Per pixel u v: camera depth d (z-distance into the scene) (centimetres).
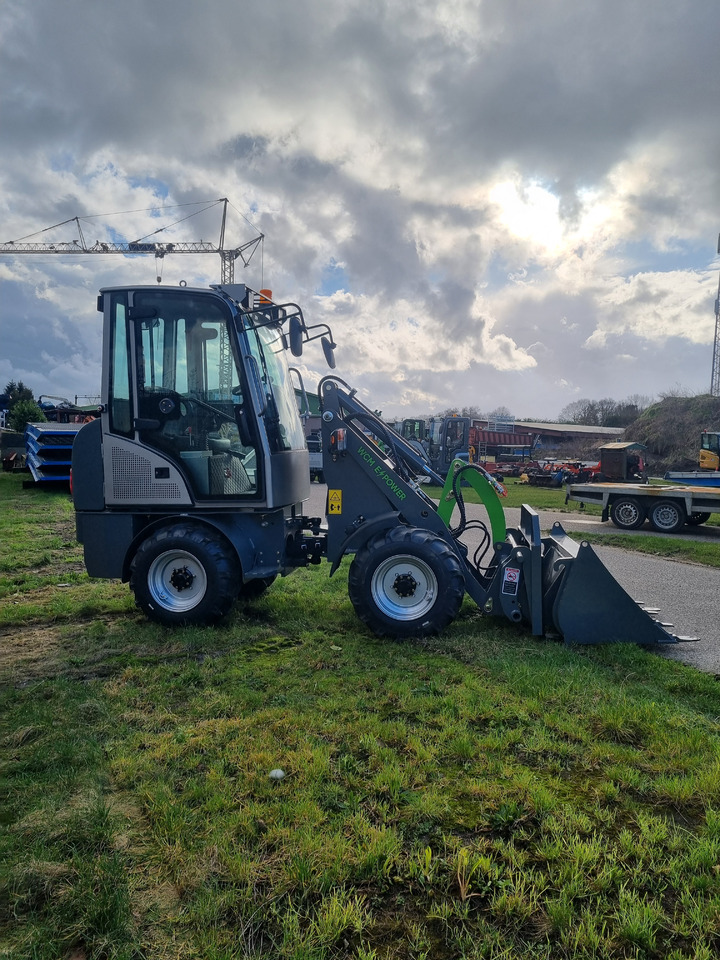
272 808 260
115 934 197
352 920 202
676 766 297
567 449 4775
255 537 548
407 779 285
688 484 1727
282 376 621
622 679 409
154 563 527
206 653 468
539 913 209
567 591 475
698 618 587
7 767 299
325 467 554
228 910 209
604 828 253
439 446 2877
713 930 200
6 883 217
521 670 414
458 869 224
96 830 246
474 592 515
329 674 421
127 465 537
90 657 459
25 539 994
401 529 512
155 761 302
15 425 4584
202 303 535
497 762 301
